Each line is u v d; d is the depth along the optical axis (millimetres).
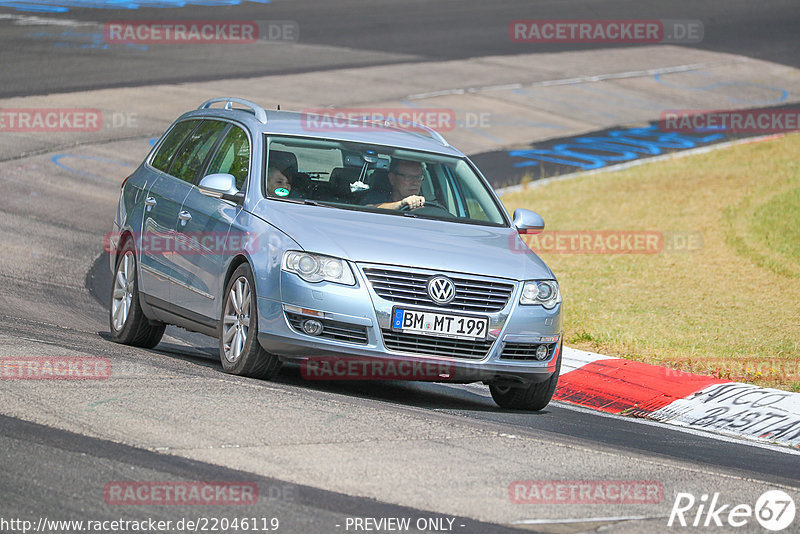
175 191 33688
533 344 28938
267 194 30234
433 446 23031
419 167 32719
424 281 27844
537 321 28922
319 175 31281
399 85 104750
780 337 41719
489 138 90438
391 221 30172
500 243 30703
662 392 33656
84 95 88938
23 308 39219
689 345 40062
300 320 27469
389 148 33156
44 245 52219
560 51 128500
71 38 110438
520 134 92875
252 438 22062
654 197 72062
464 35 132625
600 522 19141
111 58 103188
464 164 34281
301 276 27516
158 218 33781
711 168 80688
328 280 27484
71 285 45750
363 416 24844
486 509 19297
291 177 30859
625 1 158750
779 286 50750
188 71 101062
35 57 100312
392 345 27656
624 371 35406
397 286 27703
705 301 48031
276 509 18219
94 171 69938
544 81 113375
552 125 97125
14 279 44656
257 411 24141
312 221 28969
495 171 80062
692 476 23078
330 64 110875
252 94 94188
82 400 23766
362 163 32156
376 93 100500
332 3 145875
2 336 30781
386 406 26953
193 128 36000
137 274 34562
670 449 27016
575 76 117125
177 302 32125
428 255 28391
